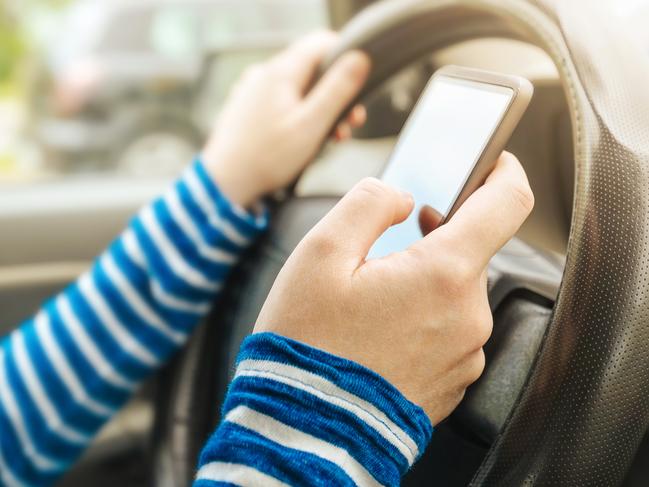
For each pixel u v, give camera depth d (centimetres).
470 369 39
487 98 45
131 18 273
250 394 37
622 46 43
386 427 36
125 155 259
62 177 144
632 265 37
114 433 112
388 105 94
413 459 37
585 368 38
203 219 69
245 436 36
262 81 73
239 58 174
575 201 40
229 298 70
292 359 36
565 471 38
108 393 74
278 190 73
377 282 36
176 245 69
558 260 54
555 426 38
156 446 72
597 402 37
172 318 71
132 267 71
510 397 45
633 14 53
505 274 49
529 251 54
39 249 128
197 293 70
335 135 78
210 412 70
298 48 77
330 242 38
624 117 40
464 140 45
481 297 38
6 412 75
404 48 69
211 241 68
